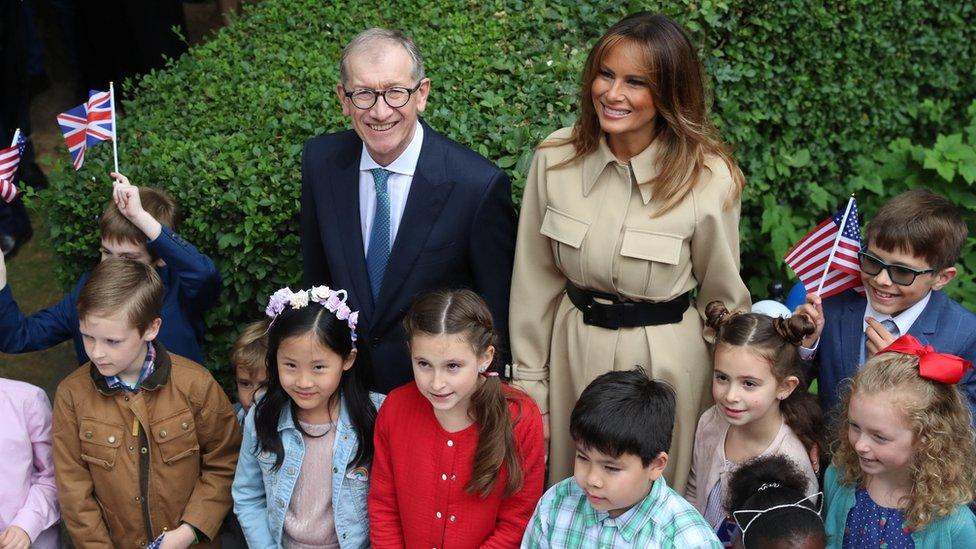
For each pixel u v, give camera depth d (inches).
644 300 120.1
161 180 150.6
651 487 107.2
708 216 115.3
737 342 114.2
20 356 211.2
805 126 205.8
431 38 177.9
